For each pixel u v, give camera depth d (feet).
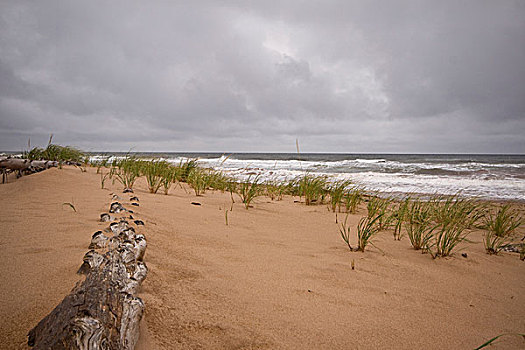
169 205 15.94
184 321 5.24
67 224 9.32
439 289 8.61
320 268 9.28
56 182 18.07
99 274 4.49
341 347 5.34
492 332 6.49
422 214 17.71
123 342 3.86
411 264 10.57
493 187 41.93
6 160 21.77
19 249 6.98
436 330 6.33
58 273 5.69
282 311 6.32
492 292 8.74
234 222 14.33
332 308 6.77
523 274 10.48
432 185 43.78
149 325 4.89
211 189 25.89
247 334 5.24
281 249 10.87
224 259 8.95
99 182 20.07
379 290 8.10
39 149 31.73
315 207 21.84
